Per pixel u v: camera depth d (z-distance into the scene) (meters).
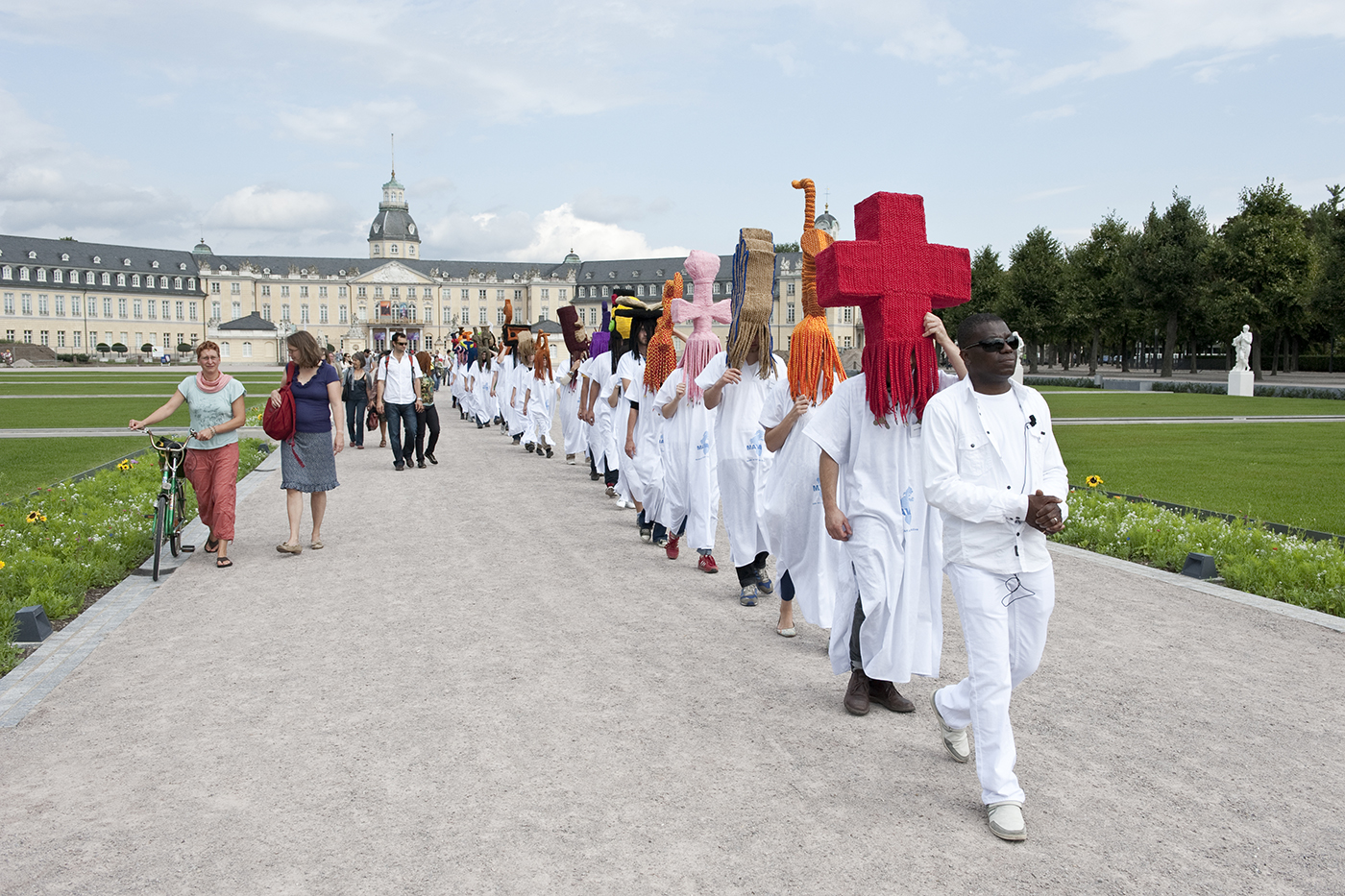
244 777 3.94
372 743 4.28
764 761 4.11
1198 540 8.27
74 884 3.13
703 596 7.06
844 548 4.68
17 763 4.09
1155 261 56.16
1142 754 4.17
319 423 8.52
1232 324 52.94
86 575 7.28
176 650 5.69
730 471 6.72
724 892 3.06
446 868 3.21
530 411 17.59
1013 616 3.66
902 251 4.45
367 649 5.69
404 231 159.62
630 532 9.75
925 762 4.13
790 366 5.52
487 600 6.88
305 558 8.38
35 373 73.88
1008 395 3.69
